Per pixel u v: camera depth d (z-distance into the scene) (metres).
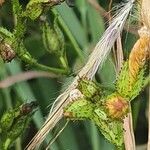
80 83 0.16
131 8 0.17
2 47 0.18
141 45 0.16
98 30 0.21
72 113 0.16
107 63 0.20
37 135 0.17
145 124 0.25
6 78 0.22
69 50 0.22
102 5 0.22
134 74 0.16
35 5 0.18
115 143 0.16
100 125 0.16
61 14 0.22
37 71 0.22
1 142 0.18
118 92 0.16
